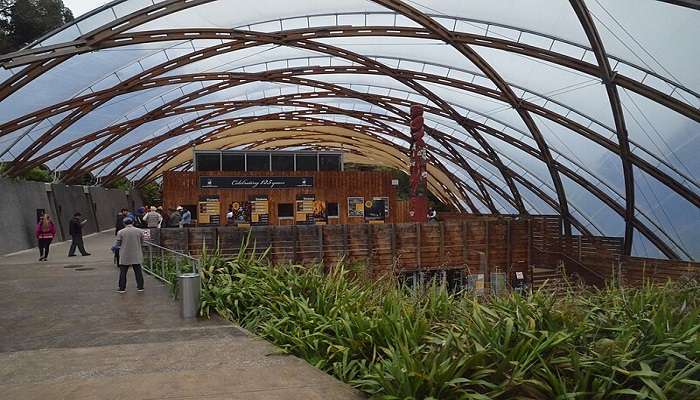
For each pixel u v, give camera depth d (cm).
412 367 556
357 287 1070
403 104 4875
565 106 3341
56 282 1714
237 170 4291
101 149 4859
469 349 595
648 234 3472
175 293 1409
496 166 5025
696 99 2486
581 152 3700
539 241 3422
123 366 765
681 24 2145
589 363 564
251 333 981
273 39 3297
